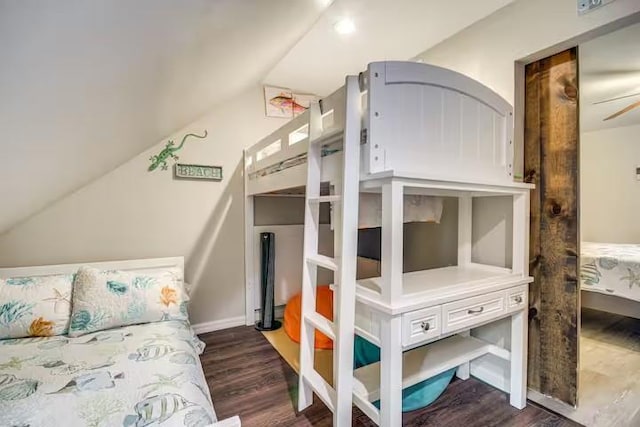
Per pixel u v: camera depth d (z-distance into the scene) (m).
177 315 2.01
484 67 1.99
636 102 3.03
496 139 1.66
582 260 2.81
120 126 1.55
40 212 2.26
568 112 1.69
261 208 3.13
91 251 2.43
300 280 3.22
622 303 3.17
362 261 3.43
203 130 2.79
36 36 0.66
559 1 1.62
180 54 1.20
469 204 2.08
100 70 0.95
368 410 1.40
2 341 1.66
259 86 3.03
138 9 0.77
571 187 1.69
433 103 1.44
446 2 1.86
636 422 1.63
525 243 1.74
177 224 2.72
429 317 1.35
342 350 1.39
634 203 3.67
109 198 2.47
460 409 1.76
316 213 1.72
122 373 1.31
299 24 1.82
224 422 0.88
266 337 2.73
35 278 1.94
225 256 2.94
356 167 1.38
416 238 2.71
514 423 1.65
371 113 1.31
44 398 1.13
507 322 1.92
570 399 1.72
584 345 2.53
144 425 1.00
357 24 2.09
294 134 2.03
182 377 1.30
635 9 1.37
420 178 1.31
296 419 1.68
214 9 1.00
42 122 1.04
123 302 1.88
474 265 2.04
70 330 1.75
